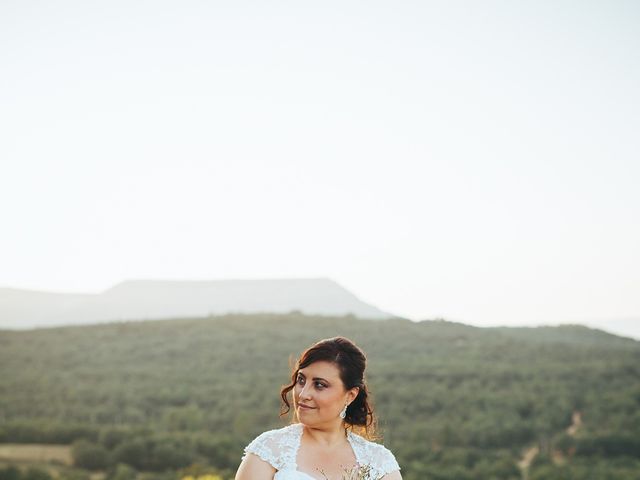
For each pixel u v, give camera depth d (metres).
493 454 47.16
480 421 54.75
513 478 42.38
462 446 50.41
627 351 84.31
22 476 40.69
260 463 3.54
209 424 55.75
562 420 54.28
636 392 61.59
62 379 74.81
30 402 64.81
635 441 47.28
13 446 48.91
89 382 74.06
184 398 66.50
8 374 75.69
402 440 50.12
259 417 55.81
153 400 66.88
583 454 47.25
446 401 60.94
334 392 3.53
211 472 38.00
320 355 3.55
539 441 49.72
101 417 60.44
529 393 62.66
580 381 67.75
